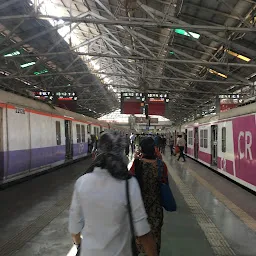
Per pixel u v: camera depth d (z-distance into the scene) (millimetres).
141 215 2035
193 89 29359
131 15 16406
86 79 35031
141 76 24547
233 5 12258
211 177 13406
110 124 37812
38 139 13414
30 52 23219
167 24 12914
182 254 4684
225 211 7324
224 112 13633
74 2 16859
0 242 5258
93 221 1981
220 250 4855
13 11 16672
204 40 16734
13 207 7758
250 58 16984
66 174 14234
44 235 5602
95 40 21984
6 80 26516
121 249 1966
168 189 3785
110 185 1998
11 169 10781
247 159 9867
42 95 26406
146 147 3863
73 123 20297
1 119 10344
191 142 23359
